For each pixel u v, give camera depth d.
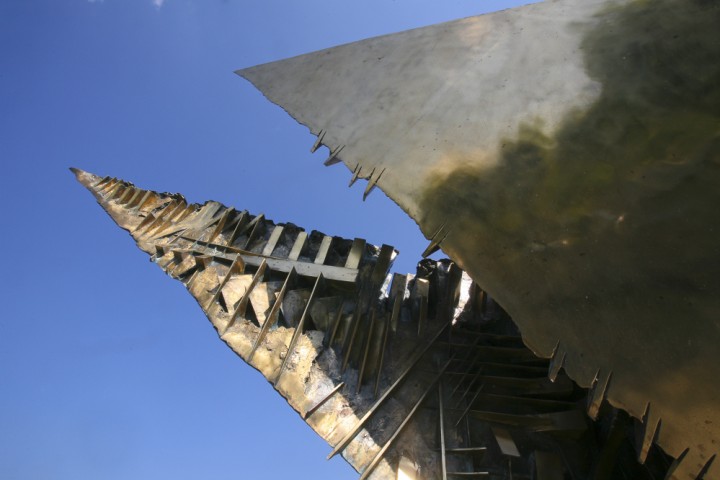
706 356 6.98
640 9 11.27
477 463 11.32
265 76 14.91
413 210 10.05
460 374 13.01
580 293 8.12
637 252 8.08
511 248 8.95
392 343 13.84
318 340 13.21
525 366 12.99
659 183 8.59
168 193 18.12
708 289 7.35
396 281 14.86
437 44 13.09
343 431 11.63
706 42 10.05
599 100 10.09
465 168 10.17
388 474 10.95
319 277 14.12
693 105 9.34
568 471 11.19
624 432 10.49
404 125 11.54
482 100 11.18
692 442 6.67
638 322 7.56
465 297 15.41
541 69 11.19
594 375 7.52
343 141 11.98
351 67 13.71
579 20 11.81
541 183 9.43
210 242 15.69
